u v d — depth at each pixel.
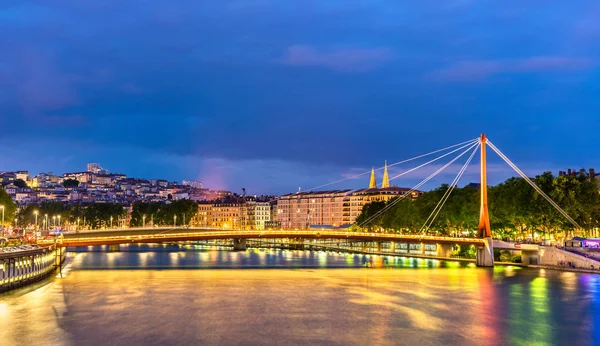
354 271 178.12
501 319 98.44
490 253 192.50
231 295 123.75
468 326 93.06
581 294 125.12
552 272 169.62
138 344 81.38
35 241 179.00
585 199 188.12
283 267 195.88
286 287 137.25
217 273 171.62
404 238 195.12
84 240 184.38
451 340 84.12
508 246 198.38
